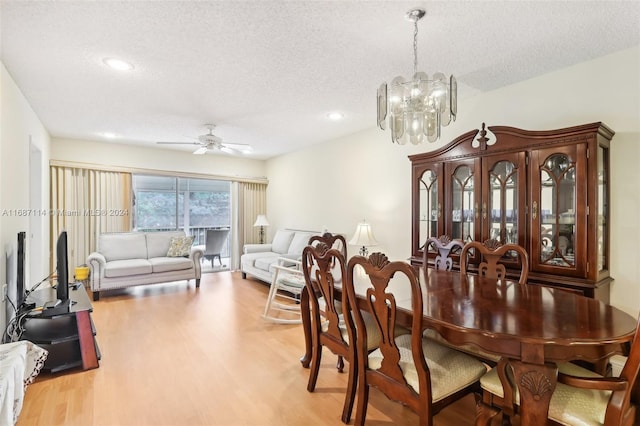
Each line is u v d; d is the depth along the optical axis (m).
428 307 1.59
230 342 2.97
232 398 2.09
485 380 1.54
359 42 2.22
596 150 2.20
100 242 4.95
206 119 4.04
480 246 2.44
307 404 2.03
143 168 5.71
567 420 1.27
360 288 2.04
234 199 6.69
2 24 1.98
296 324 3.45
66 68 2.60
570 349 1.23
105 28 2.04
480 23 1.99
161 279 4.75
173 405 2.02
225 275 6.08
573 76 2.60
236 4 1.80
